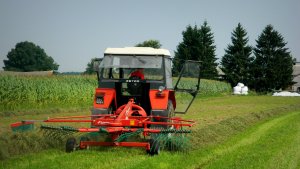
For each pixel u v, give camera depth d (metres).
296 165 10.04
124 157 10.14
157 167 9.06
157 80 12.02
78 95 28.94
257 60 81.88
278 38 81.81
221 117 21.70
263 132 16.77
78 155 10.21
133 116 11.32
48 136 11.70
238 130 17.73
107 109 11.84
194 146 12.50
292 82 83.25
